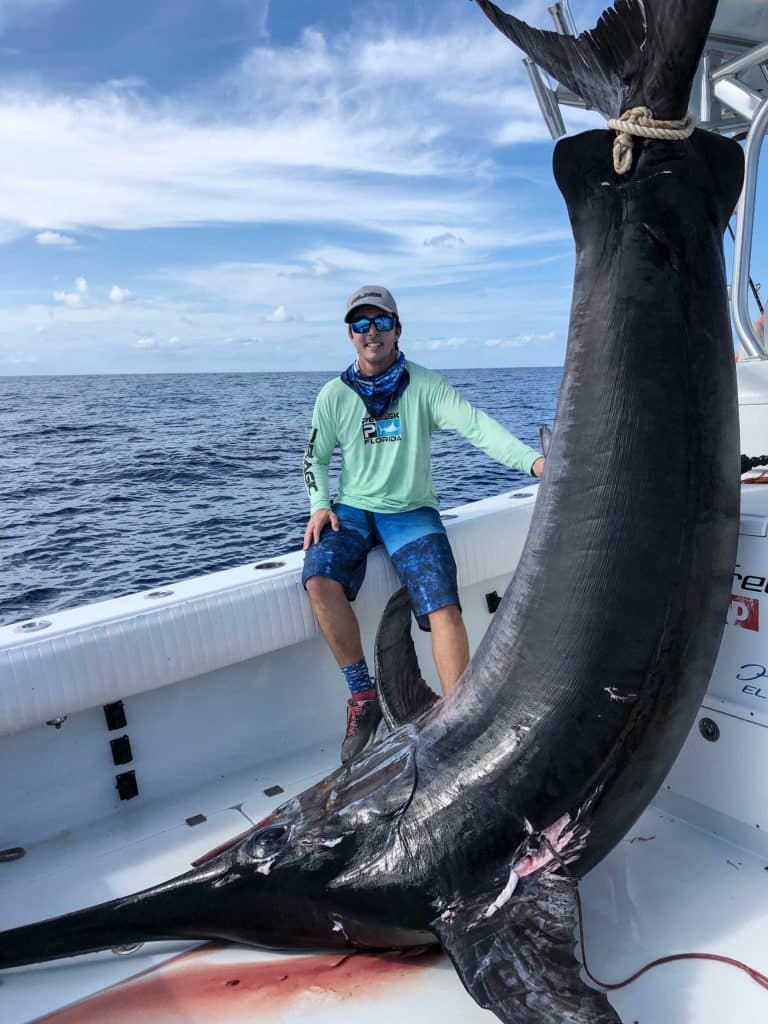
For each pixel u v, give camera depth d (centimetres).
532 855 162
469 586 316
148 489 1900
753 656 185
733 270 242
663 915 179
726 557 169
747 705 188
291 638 273
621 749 161
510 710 169
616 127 162
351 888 170
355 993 169
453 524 308
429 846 166
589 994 141
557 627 165
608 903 184
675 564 160
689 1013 153
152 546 1270
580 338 172
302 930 176
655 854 199
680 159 166
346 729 294
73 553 1241
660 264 164
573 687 162
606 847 169
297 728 287
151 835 239
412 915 165
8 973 184
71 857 231
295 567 285
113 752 252
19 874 224
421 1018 160
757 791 189
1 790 237
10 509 1662
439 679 291
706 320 165
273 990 172
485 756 169
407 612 240
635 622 160
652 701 161
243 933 180
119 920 183
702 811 205
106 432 3556
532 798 163
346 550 280
